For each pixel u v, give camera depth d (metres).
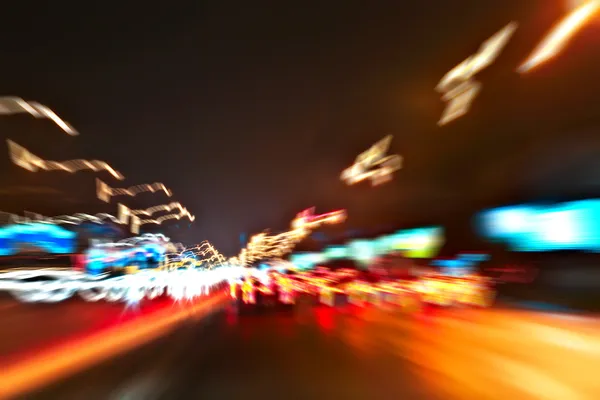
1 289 25.34
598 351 11.09
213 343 13.56
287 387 8.31
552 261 20.39
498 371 9.30
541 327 14.61
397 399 7.41
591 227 19.19
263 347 12.77
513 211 23.98
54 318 18.14
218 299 31.61
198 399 7.63
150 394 8.02
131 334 15.28
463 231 30.95
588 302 16.95
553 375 8.90
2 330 14.98
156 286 39.44
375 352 11.71
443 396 7.56
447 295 21.86
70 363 10.66
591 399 7.33
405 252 36.78
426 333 14.56
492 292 21.58
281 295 19.20
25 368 10.03
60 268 27.64
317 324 17.41
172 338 14.57
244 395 7.83
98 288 29.62
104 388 8.46
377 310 21.53
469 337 13.52
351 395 7.68
